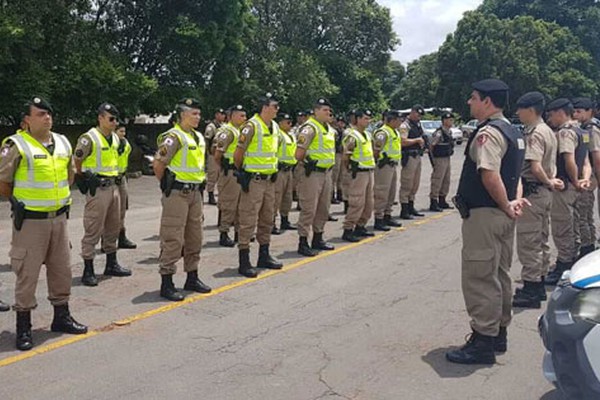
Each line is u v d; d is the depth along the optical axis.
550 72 46.28
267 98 6.98
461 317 5.59
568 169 6.55
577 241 7.30
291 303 5.98
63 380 4.22
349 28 32.12
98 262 7.61
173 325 5.33
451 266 7.53
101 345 4.87
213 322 5.41
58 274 5.04
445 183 12.05
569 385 3.40
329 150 8.04
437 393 4.04
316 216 8.27
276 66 25.38
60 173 4.96
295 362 4.54
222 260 7.76
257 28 24.78
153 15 19.22
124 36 19.88
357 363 4.53
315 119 8.02
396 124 9.84
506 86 4.49
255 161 6.85
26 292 4.77
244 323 5.40
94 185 6.54
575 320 3.36
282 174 9.27
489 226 4.38
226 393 4.02
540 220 5.91
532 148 5.86
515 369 4.43
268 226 7.27
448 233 9.70
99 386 4.12
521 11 58.78
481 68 45.81
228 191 8.50
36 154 4.79
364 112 8.76
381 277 6.98
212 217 11.09
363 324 5.39
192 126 6.07
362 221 9.27
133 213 11.77
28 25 14.52
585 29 55.19
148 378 4.25
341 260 7.79
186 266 6.32
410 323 5.43
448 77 47.66
